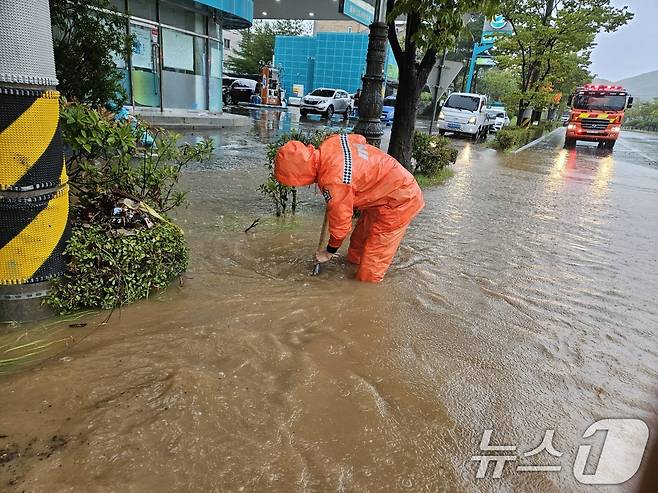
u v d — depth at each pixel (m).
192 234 5.47
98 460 2.17
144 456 2.21
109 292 3.49
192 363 2.95
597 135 22.97
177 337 3.23
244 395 2.70
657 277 5.52
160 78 15.86
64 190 3.24
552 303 4.52
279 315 3.70
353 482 2.19
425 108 44.53
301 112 28.19
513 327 3.93
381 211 4.35
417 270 5.02
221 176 8.78
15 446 2.20
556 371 3.33
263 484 2.12
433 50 8.18
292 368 3.01
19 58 2.81
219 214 6.39
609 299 4.74
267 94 34.12
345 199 4.09
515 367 3.32
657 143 33.34
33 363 2.83
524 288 4.83
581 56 25.98
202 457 2.24
